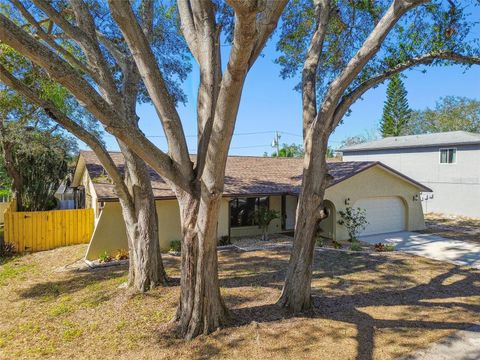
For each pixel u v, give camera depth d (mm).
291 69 10680
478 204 21297
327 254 12453
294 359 5160
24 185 18406
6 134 14750
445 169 22875
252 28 3369
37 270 10797
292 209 17484
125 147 7977
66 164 20922
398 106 40844
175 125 5492
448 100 41906
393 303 7449
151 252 8344
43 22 8781
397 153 25797
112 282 9195
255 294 7910
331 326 6223
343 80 6309
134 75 8273
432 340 5773
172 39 10984
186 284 5910
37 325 6680
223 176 5230
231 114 4672
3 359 5430
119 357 5344
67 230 14453
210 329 5910
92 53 6785
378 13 8758
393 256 12148
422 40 7582
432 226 19109
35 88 9875
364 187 16234
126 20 5059
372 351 5402
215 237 5809
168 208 13383
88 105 4215
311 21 9531
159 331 6078
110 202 12203
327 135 6590
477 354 5340
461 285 8828
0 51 9219
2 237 14844
